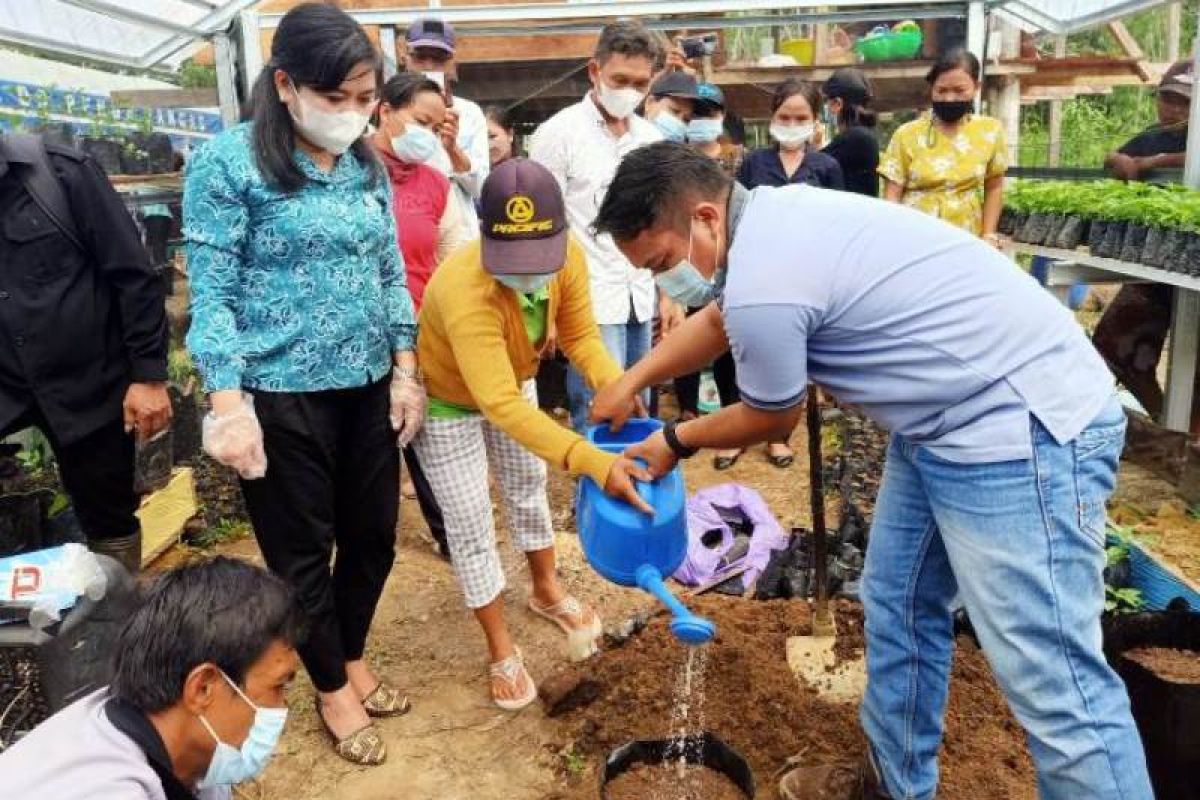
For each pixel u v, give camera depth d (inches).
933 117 210.7
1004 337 81.7
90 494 138.5
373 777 118.6
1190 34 516.1
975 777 110.5
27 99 199.0
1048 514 81.2
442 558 174.1
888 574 99.4
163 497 173.2
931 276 82.4
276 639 70.0
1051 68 315.9
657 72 226.5
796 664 126.3
